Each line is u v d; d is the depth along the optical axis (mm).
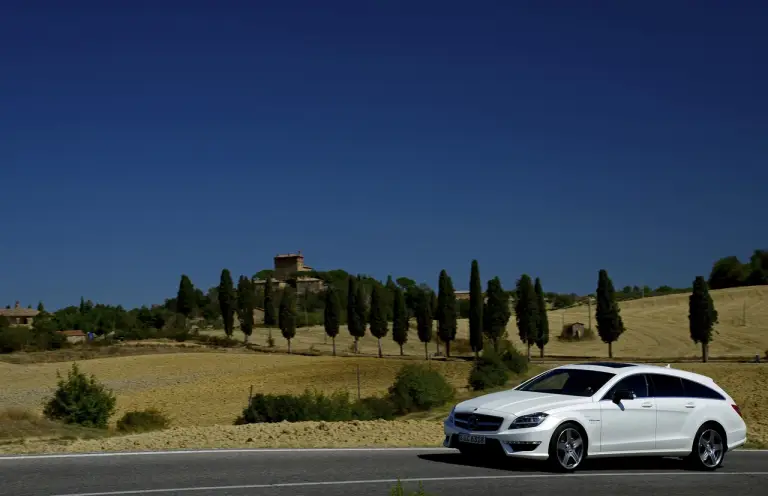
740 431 13180
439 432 17641
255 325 131125
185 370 71438
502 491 10109
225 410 45719
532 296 85062
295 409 28375
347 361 76000
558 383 12625
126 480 10320
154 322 135750
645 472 12117
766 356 83312
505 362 55750
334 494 9625
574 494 10094
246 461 12133
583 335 110562
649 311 130375
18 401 52562
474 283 85625
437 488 10203
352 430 17594
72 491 9547
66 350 92750
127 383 63688
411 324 124938
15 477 10461
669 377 12789
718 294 134375
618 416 11906
